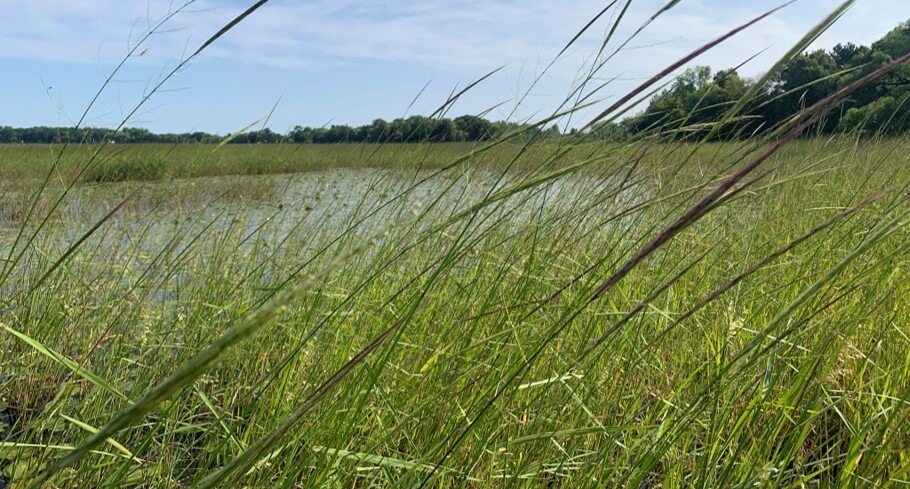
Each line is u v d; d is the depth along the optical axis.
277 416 1.88
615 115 1.23
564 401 1.70
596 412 1.72
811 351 1.74
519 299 1.83
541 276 1.95
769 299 2.04
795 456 1.71
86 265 3.24
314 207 3.50
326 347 1.96
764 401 1.51
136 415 0.58
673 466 1.64
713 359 1.81
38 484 0.63
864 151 4.35
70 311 2.79
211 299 2.82
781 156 3.14
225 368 2.36
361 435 1.69
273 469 1.51
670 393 1.74
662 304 2.22
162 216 3.75
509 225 2.35
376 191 3.06
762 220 2.70
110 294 2.89
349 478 1.59
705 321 2.07
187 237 3.67
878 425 1.65
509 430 1.75
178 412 2.01
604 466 1.49
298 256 3.14
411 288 2.16
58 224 3.58
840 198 3.41
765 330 1.10
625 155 2.07
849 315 1.82
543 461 1.56
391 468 1.60
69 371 2.67
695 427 1.67
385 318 2.22
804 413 1.59
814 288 0.99
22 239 3.48
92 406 2.15
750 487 1.38
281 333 2.23
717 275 2.39
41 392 2.46
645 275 2.42
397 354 1.92
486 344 1.73
